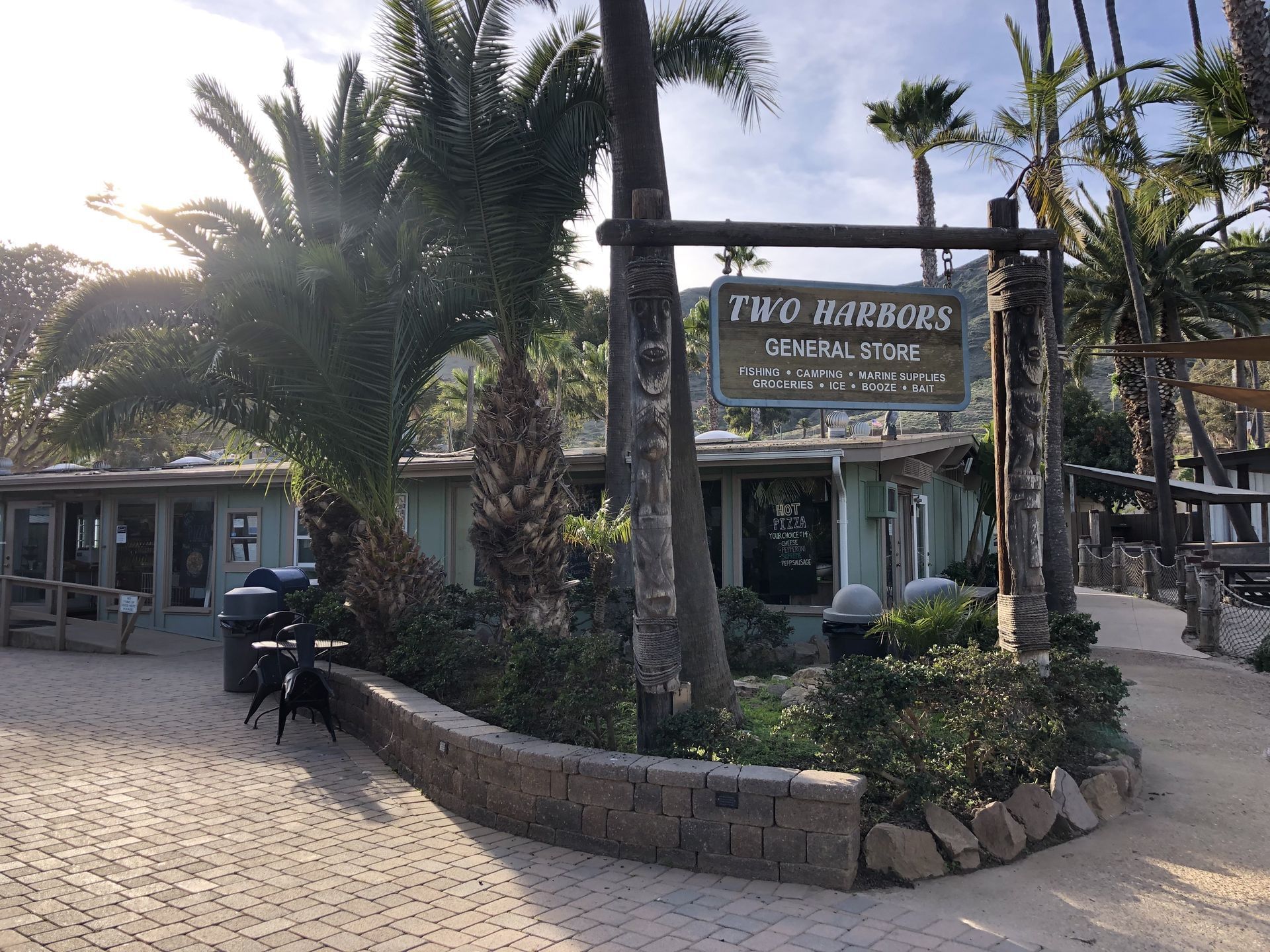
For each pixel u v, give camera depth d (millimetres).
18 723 8352
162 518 15828
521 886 4723
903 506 14266
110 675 11336
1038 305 6504
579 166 8328
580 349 42500
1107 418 34688
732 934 4113
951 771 5617
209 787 6504
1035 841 5281
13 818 5676
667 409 6125
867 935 4109
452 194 8297
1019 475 6500
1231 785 6488
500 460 8344
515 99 8336
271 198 11172
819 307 6852
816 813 4727
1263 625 13242
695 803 4992
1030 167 7309
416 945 4004
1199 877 4836
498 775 5723
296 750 7672
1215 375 46125
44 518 16781
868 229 6398
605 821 5227
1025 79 12312
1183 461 26172
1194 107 12883
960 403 6918
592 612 11320
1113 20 23234
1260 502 20203
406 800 6332
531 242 8391
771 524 12344
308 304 8703
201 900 4484
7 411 32062
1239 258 22141
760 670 10633
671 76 10000
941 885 4703
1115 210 20078
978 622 9023
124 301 9938
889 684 5258
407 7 7910
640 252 6230
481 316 9812
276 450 10055
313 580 14648
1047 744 5789
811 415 55906
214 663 12531
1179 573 17797
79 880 4715
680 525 7516
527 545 8297
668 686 5965
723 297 6742
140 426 11805
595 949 3957
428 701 7242
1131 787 6090
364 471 9523
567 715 5852
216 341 8375
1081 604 17125
